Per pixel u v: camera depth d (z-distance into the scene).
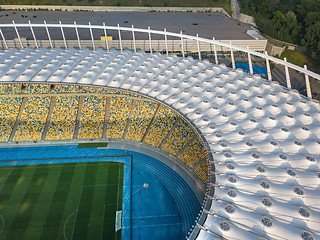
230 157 40.22
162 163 59.56
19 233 45.00
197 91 56.38
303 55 103.50
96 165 59.28
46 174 56.72
